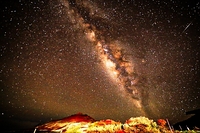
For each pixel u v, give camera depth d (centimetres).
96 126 773
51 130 850
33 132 847
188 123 996
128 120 791
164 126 746
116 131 666
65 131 795
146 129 669
